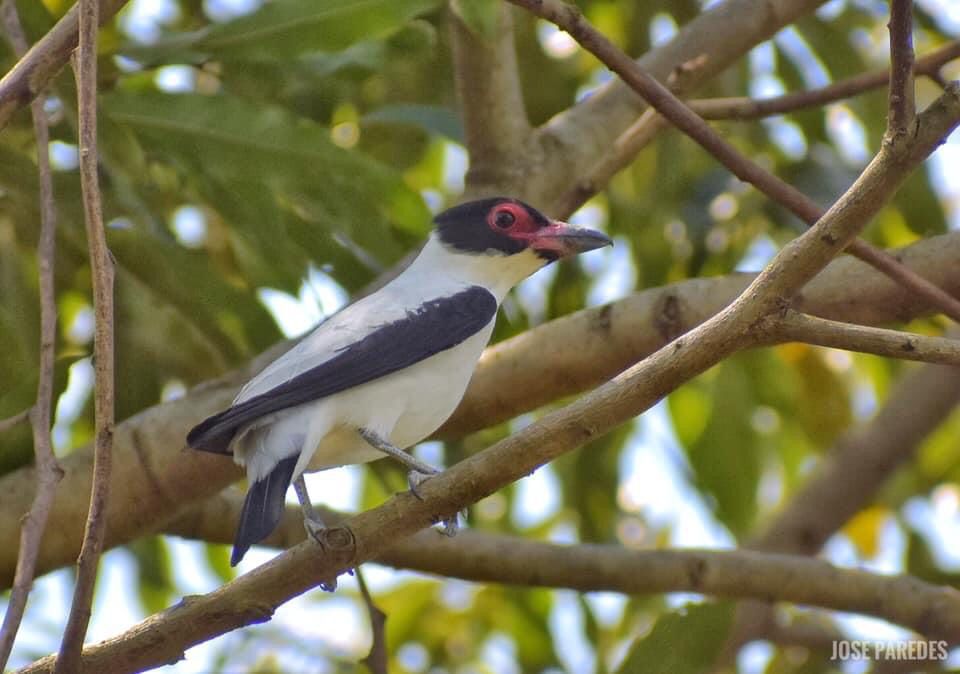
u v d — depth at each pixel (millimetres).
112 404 6688
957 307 8445
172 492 9852
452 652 14516
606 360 9703
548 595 14406
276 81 11008
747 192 13227
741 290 9523
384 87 13258
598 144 11695
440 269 10523
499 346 9992
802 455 15688
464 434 10203
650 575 11602
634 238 13609
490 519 14977
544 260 10648
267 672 13781
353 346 8844
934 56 10297
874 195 6812
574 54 13977
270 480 8203
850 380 15633
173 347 11531
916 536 15594
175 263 11094
